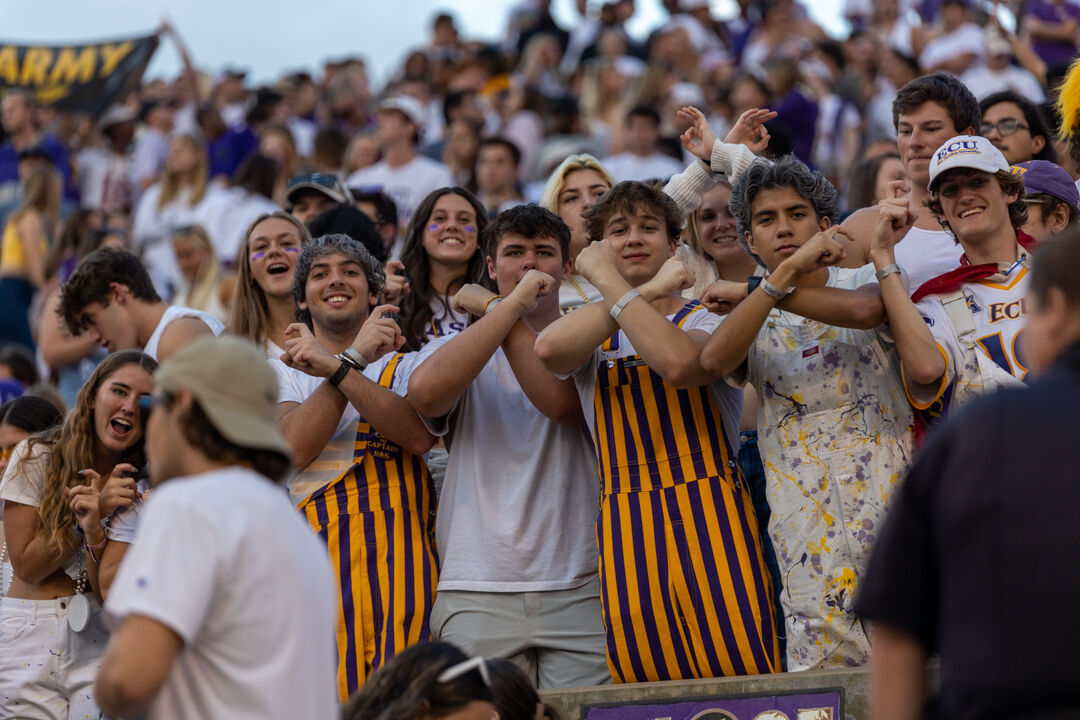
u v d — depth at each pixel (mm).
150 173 49812
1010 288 15680
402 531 16812
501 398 17469
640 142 35625
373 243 22109
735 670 15391
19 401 20312
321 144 39281
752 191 16000
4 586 18750
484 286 20000
